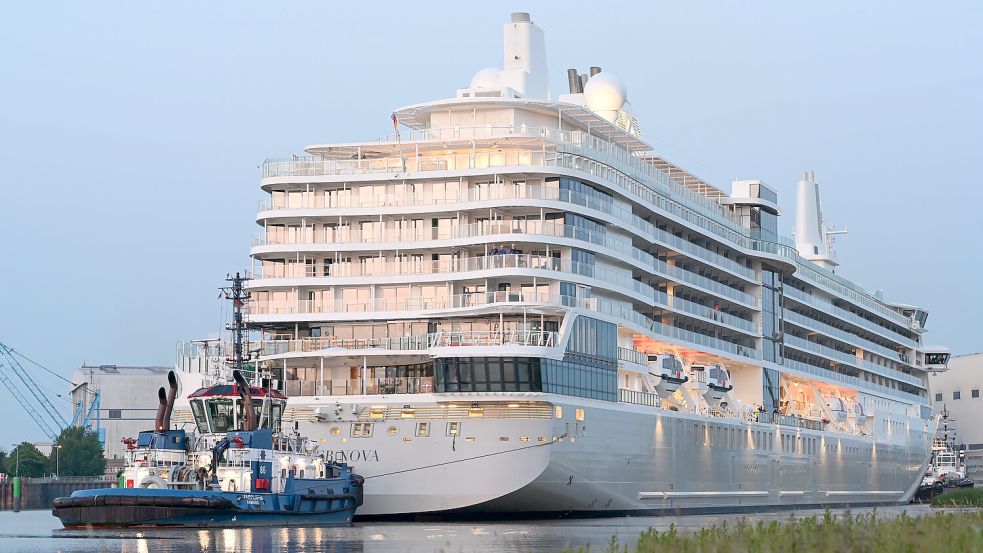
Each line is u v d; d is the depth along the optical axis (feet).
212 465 296.10
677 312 408.46
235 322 326.85
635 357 378.94
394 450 324.60
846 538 154.30
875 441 570.87
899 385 635.25
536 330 333.21
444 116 366.63
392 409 325.42
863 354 589.32
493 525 311.47
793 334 514.68
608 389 353.10
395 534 272.51
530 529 293.23
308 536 265.34
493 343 323.16
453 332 327.88
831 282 556.51
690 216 425.28
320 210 350.23
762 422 457.68
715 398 434.30
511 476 318.45
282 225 355.15
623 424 357.82
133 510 277.85
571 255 346.95
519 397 316.40
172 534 269.03
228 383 313.12
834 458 520.42
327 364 341.62
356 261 350.43
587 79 468.34
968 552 150.71
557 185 347.36
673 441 388.57
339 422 328.90
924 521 183.93
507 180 349.61
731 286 470.80
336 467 315.99
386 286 346.74
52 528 325.21
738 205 483.92
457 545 241.76
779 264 486.38
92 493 280.51
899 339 630.74
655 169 413.18
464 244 342.44
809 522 181.88
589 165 359.25
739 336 467.93
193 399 313.12
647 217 401.29
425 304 343.26
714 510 420.77
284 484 298.56
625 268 377.09
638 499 367.04
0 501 553.64
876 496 569.23
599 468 344.08
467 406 321.52
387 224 350.64
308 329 350.43
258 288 350.84
